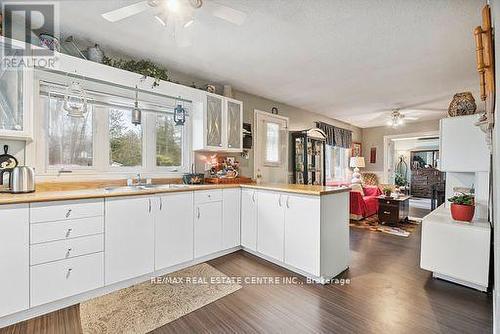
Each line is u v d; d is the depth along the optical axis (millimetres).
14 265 1691
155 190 2420
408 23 2119
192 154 3441
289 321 1763
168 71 3248
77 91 2426
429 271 2613
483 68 1377
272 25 2172
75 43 2482
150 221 2375
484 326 1707
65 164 2490
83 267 1986
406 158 10242
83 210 1983
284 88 3984
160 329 1672
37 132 2291
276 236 2717
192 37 2383
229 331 1653
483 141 2467
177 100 3312
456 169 2637
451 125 2678
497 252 1188
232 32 2289
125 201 2215
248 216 3082
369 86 3834
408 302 2016
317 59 2875
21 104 2006
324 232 2352
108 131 2777
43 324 1722
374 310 1901
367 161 7691
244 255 3068
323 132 5547
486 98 1507
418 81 3582
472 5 1865
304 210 2436
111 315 1826
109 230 2121
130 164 2961
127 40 2469
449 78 3453
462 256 2238
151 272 2383
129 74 2588
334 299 2059
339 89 3998
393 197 4859
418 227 4531
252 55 2785
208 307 1934
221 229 2982
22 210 1722
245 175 4246
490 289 2158
